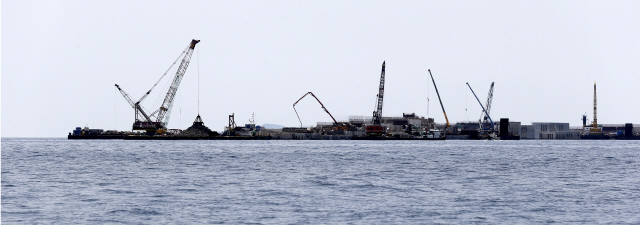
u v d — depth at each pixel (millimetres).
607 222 164250
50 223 162500
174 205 191875
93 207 188000
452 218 169750
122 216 172375
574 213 178375
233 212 178750
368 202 199125
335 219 167875
